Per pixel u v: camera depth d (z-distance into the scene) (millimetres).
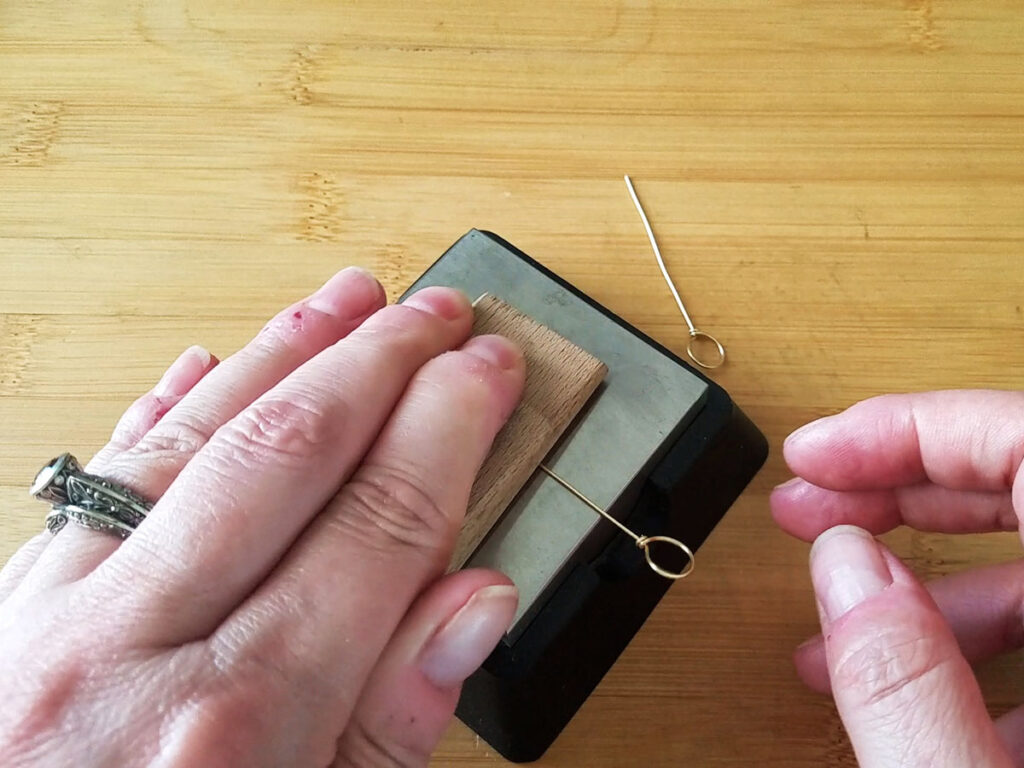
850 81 249
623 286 231
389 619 128
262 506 126
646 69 253
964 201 234
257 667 119
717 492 200
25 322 230
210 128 249
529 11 260
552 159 244
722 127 246
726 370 221
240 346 227
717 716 193
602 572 187
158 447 149
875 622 138
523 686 175
